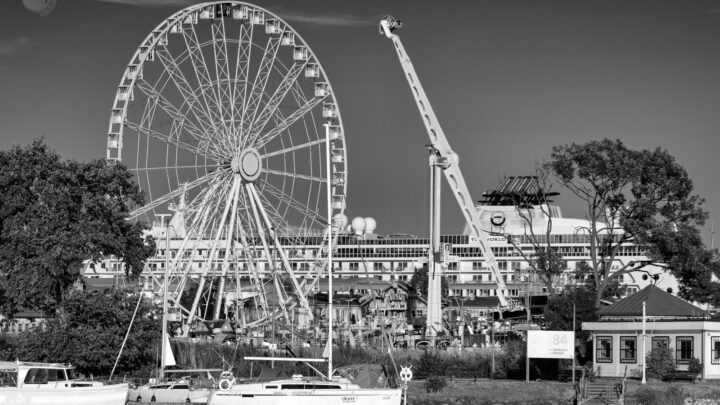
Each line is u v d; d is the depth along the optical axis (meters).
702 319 118.81
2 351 125.25
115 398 95.81
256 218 163.62
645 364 117.38
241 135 163.12
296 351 132.50
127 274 134.00
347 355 130.12
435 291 168.75
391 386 104.38
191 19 161.75
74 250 119.19
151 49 155.50
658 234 155.25
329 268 102.19
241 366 125.62
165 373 114.19
